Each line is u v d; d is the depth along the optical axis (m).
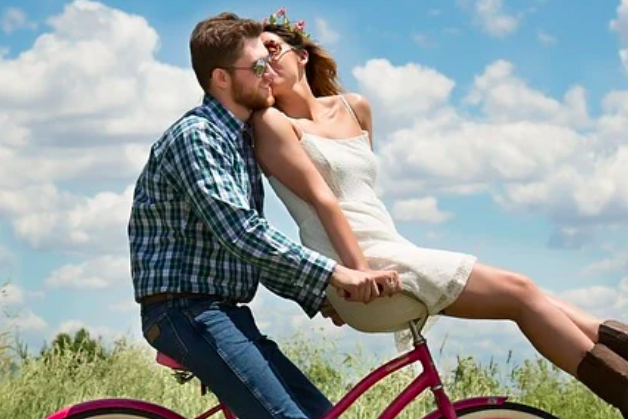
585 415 10.39
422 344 6.40
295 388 6.41
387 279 6.10
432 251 6.44
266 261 6.05
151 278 6.23
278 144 6.46
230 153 6.26
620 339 6.28
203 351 6.14
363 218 6.60
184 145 6.18
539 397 10.58
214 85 6.43
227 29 6.40
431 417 6.40
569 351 6.22
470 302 6.32
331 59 7.26
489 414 6.51
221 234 6.07
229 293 6.25
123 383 11.05
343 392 10.80
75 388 10.98
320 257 6.07
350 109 7.10
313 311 6.49
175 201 6.25
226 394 6.16
